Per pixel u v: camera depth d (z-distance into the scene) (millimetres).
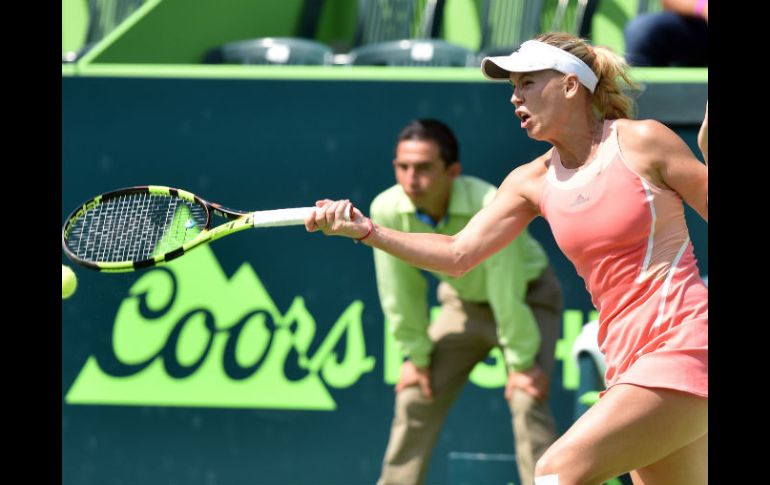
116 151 21375
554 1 27734
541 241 20859
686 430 11875
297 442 20969
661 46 22281
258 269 21125
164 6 24828
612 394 11906
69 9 29359
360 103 21328
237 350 21109
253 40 25875
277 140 21359
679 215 12195
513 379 18594
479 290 18812
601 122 12484
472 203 18453
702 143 12367
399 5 27453
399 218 18703
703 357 11867
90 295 21047
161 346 21188
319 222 12812
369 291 21000
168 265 21219
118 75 21344
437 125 18328
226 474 21031
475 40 28203
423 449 19203
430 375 19094
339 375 20953
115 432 21125
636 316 12164
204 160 21438
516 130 21203
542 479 11820
